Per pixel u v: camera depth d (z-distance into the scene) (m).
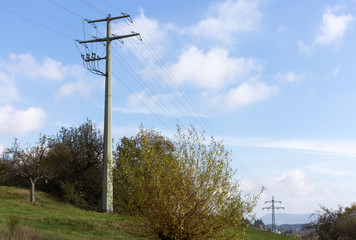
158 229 14.35
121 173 15.26
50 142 32.25
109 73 30.30
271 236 32.44
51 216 21.98
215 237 14.21
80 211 28.34
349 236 56.75
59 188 35.50
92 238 17.53
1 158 30.97
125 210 14.98
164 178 14.29
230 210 14.12
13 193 30.89
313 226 58.78
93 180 37.38
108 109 29.41
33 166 30.28
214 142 14.98
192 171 14.49
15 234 13.95
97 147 38.66
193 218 14.05
